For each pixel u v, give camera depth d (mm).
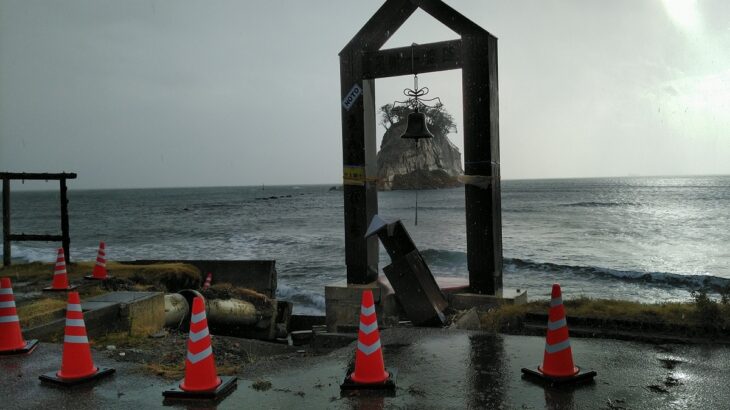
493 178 10320
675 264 26594
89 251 34750
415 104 11117
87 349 5445
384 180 129625
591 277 22906
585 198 96938
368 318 5070
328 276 24500
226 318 10398
